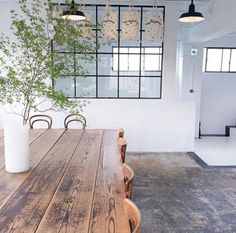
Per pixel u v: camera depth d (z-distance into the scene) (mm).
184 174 3867
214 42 6930
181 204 2932
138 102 4871
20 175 1769
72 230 1122
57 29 1874
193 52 6250
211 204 2932
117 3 4617
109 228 1137
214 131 7227
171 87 4891
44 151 2375
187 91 6430
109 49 4824
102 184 1638
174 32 4746
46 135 3047
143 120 4922
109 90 4945
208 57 7016
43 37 1833
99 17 4613
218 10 4379
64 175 1787
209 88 7094
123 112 4887
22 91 1836
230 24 3949
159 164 4305
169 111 4918
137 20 4176
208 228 2459
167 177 3744
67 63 2000
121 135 2811
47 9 1907
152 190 3299
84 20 2959
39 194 1480
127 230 1121
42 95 1916
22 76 1832
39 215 1247
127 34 4191
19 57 2225
